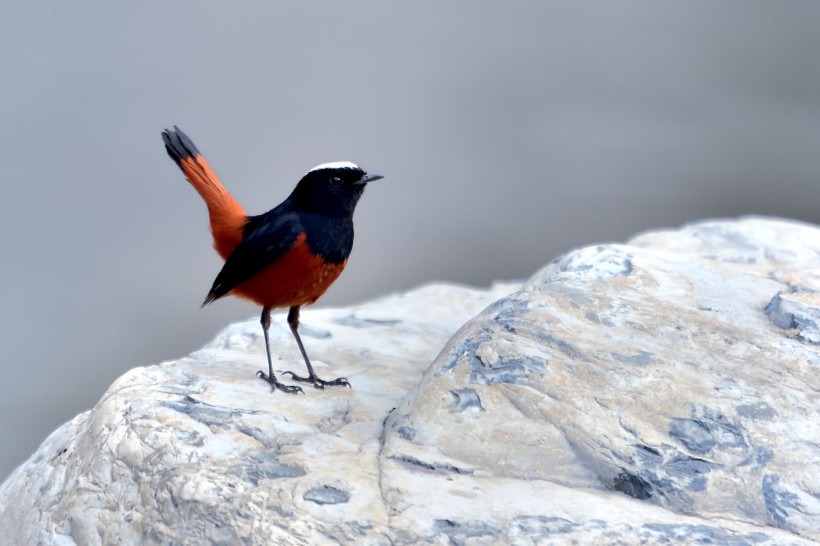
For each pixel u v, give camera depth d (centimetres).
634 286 1148
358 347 1351
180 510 882
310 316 1488
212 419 1009
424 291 1688
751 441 900
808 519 832
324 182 1240
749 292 1183
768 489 859
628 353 1001
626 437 909
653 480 875
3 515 1058
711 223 1510
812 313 1078
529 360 985
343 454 947
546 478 895
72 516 934
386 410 1083
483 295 1662
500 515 836
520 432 927
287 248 1216
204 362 1248
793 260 1348
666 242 1455
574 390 955
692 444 901
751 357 1008
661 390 952
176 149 1321
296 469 913
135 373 1157
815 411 933
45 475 1054
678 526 823
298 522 841
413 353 1334
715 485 867
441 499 862
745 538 809
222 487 890
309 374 1202
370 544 815
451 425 948
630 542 801
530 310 1066
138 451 960
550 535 809
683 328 1056
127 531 899
